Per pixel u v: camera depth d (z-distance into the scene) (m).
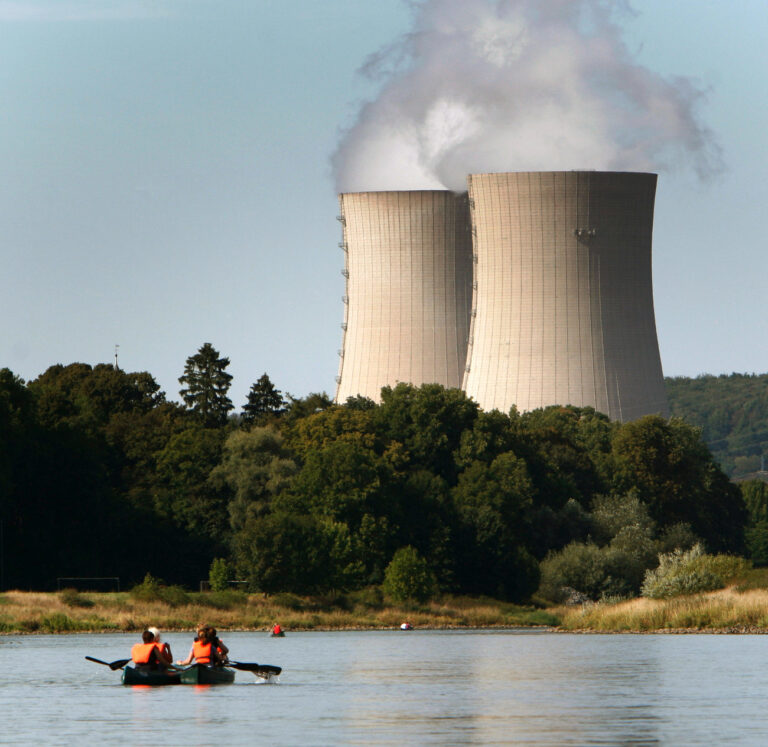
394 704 132.00
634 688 143.12
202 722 120.56
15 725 119.19
